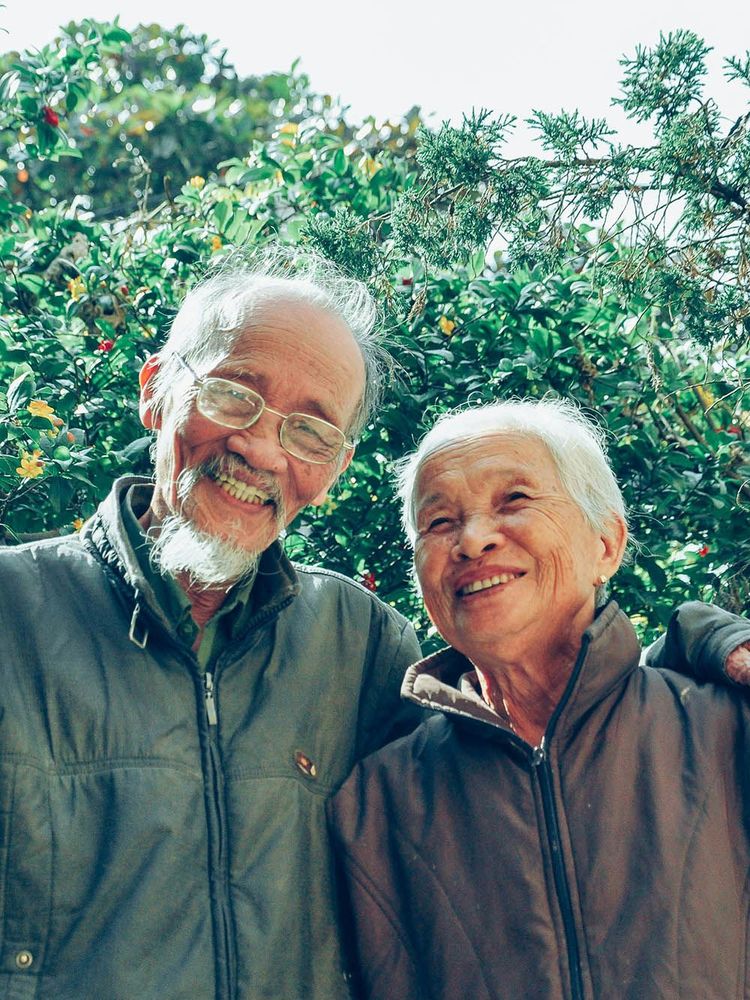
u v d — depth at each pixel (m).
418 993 2.30
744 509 3.54
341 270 3.26
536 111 3.17
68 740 2.21
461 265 3.77
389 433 3.60
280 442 2.41
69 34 4.80
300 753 2.41
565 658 2.43
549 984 2.15
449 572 2.42
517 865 2.25
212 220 4.16
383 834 2.39
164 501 2.45
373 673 2.66
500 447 2.45
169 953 2.12
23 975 2.07
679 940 2.12
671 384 3.68
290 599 2.45
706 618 2.47
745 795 2.28
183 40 11.02
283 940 2.22
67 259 4.07
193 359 2.45
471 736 2.41
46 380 3.63
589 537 2.45
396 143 6.84
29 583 2.35
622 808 2.26
